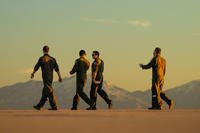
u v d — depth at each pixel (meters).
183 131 13.14
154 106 29.61
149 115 19.72
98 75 29.64
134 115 19.62
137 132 12.91
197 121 16.09
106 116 18.86
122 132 12.91
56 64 28.02
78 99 29.30
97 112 22.77
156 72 29.47
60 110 27.27
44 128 13.75
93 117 18.23
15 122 15.51
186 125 14.58
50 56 27.94
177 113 21.66
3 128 13.62
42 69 27.89
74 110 26.95
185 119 17.03
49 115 19.69
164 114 20.66
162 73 29.64
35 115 19.62
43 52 27.98
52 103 28.11
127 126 14.27
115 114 20.55
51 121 16.09
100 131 13.09
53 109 28.19
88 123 15.28
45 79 27.91
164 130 13.30
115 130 13.28
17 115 19.59
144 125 14.57
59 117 18.16
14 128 13.66
